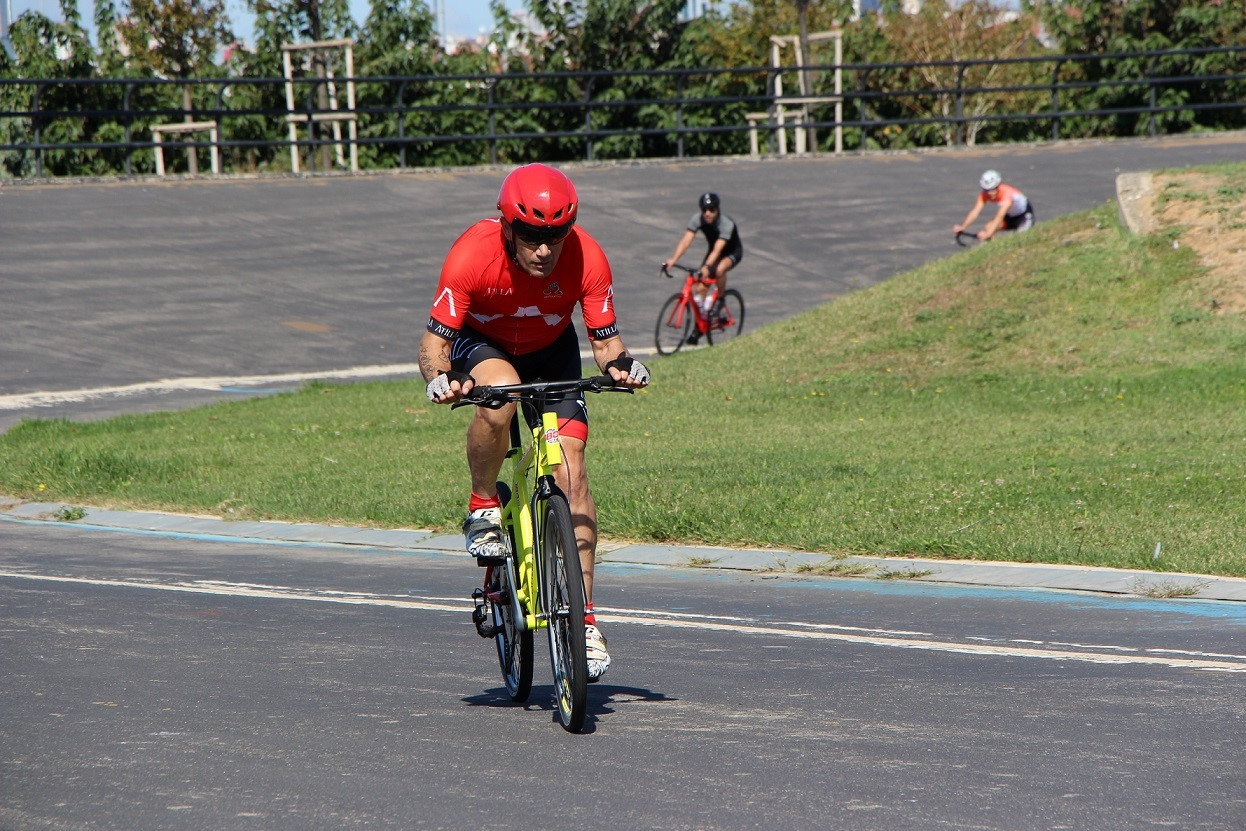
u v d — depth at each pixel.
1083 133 82.31
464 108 60.22
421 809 7.22
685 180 59.38
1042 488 17.33
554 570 8.77
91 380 33.16
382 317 40.94
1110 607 12.30
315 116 59.50
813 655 10.88
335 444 23.70
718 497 17.48
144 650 11.18
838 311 33.00
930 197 57.47
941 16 85.12
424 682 10.17
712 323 36.03
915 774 7.72
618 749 8.30
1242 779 7.57
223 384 33.16
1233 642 10.92
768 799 7.32
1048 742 8.34
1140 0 79.69
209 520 18.34
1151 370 26.67
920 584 13.62
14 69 68.94
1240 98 78.75
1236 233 30.47
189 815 7.16
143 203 51.69
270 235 49.19
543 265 9.13
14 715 9.16
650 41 79.56
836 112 74.19
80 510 19.05
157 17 87.25
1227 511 15.64
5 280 41.81
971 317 30.47
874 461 20.16
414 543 16.48
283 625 12.23
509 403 9.45
